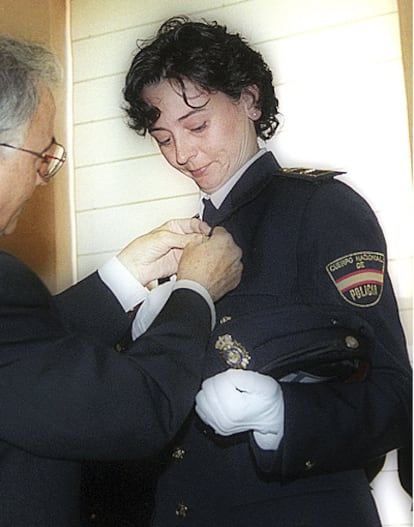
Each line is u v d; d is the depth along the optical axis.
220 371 1.45
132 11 3.12
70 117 3.14
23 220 2.98
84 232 3.09
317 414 1.39
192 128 1.67
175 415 1.29
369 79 2.78
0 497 1.24
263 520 1.44
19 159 1.39
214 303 1.54
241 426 1.37
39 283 1.32
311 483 1.47
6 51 1.39
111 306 1.66
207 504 1.48
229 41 1.70
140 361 1.30
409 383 1.49
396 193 2.71
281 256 1.53
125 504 1.53
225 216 1.63
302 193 1.57
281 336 1.46
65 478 1.31
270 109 1.80
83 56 3.16
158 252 1.68
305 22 2.87
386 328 1.49
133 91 1.71
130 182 3.07
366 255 1.49
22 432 1.24
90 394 1.25
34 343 1.27
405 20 2.57
